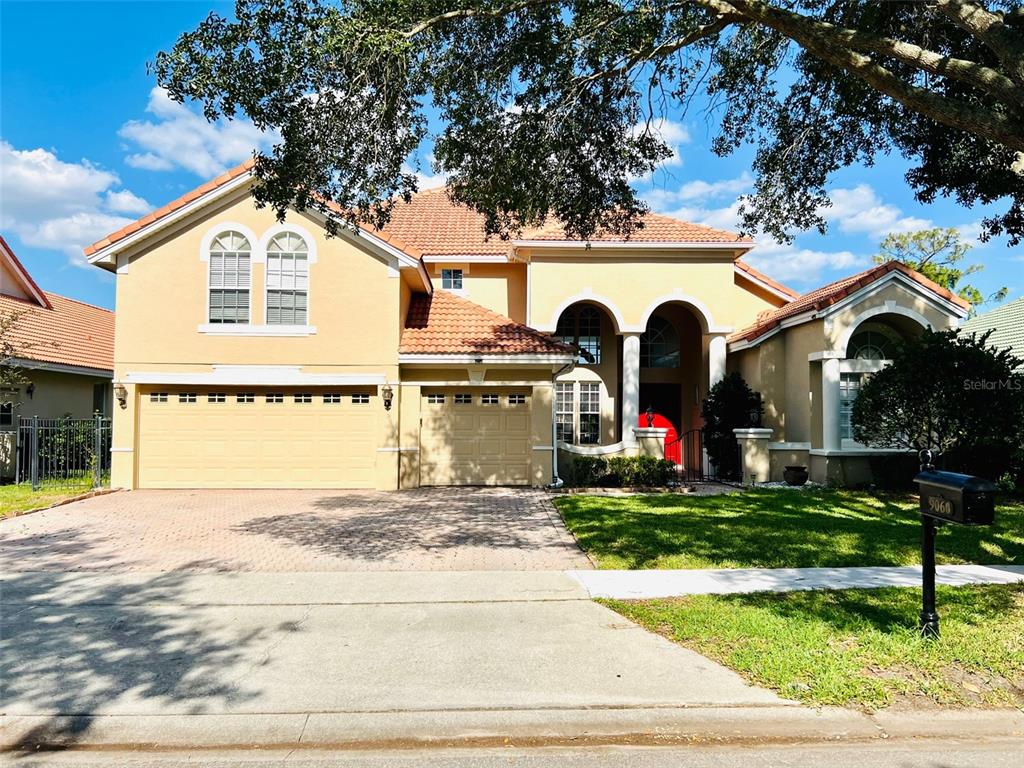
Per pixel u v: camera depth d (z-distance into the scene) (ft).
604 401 66.64
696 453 67.00
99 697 15.34
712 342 61.00
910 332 53.57
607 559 27.53
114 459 47.50
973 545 29.71
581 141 33.35
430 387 50.34
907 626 18.76
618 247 59.82
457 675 16.37
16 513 38.06
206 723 14.19
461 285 64.34
